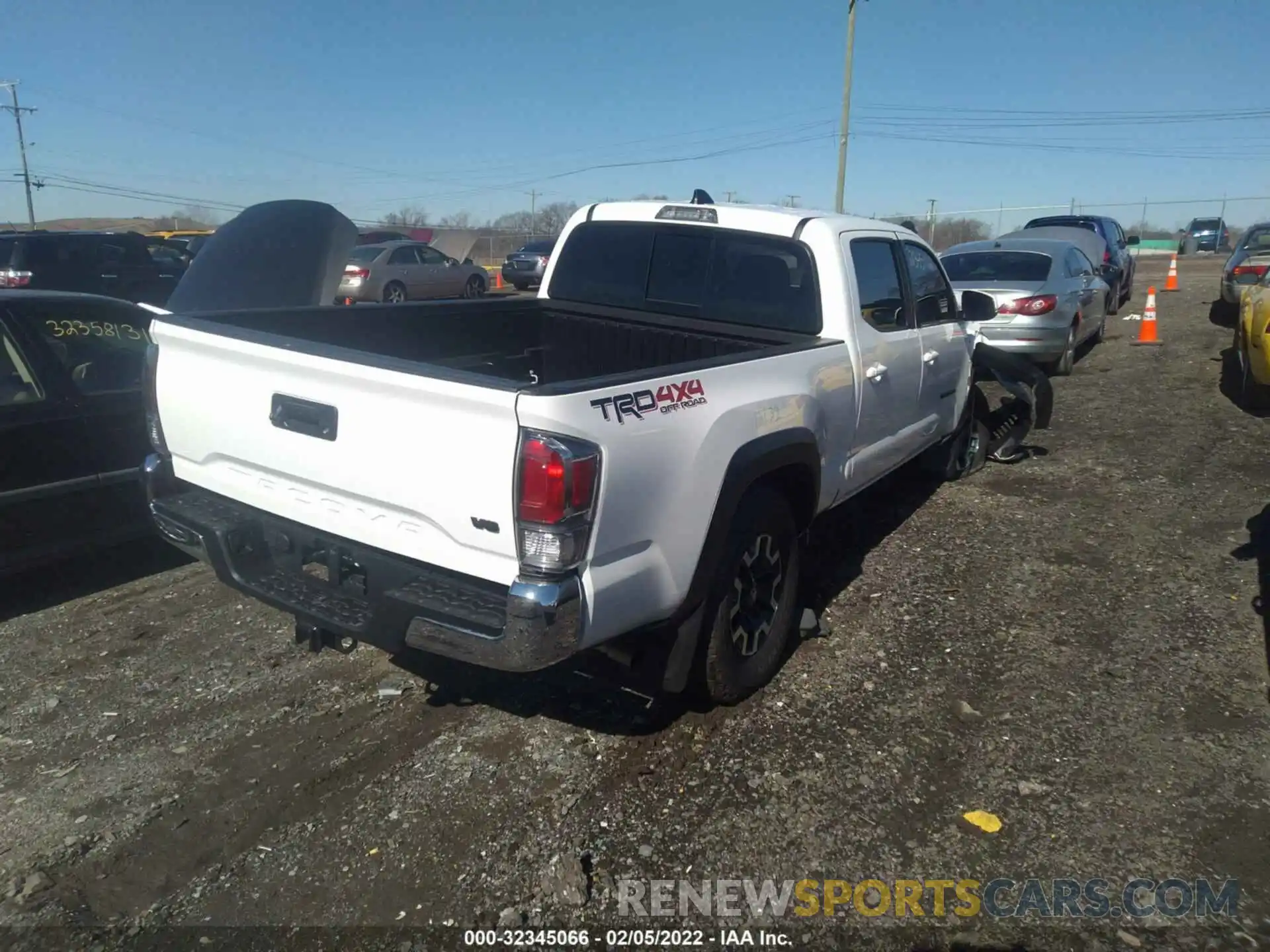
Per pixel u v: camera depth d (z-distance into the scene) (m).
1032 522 6.01
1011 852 3.01
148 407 3.81
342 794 3.30
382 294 21.28
